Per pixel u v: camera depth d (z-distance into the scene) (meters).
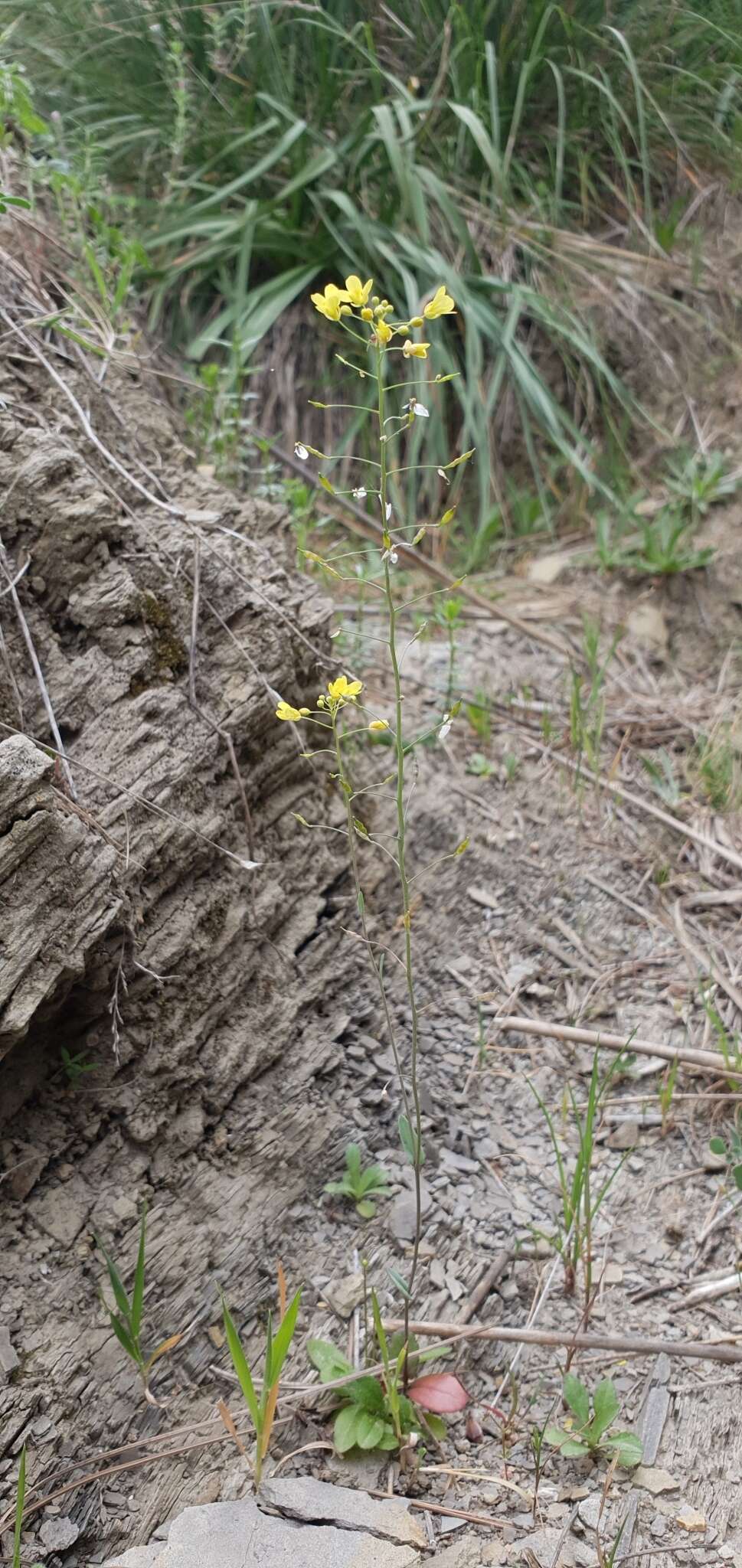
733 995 0.81
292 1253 0.67
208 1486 0.60
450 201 1.15
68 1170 0.65
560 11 1.13
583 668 1.02
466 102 1.18
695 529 1.08
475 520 1.15
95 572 0.70
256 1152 0.69
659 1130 0.76
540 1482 0.61
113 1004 0.64
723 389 1.15
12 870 0.60
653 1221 0.72
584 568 1.10
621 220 1.24
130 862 0.65
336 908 0.78
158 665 0.70
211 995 0.69
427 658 0.98
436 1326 0.65
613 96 1.17
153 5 1.09
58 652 0.68
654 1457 0.62
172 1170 0.67
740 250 1.19
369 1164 0.71
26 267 0.83
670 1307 0.68
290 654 0.75
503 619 1.04
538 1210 0.71
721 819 0.92
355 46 1.13
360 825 0.61
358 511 1.10
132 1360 0.62
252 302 1.12
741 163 1.20
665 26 1.17
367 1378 0.62
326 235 1.16
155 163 1.16
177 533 0.74
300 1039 0.73
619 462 1.16
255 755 0.74
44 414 0.75
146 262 0.97
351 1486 0.61
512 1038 0.79
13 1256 0.62
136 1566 0.57
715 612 1.04
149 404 0.86
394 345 1.12
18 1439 0.58
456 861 0.86
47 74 1.08
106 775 0.67
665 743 0.97
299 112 1.18
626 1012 0.81
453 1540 0.59
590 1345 0.65
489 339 1.18
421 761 0.91
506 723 0.96
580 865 0.88
